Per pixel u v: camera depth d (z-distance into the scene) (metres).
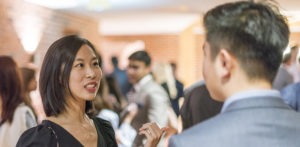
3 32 6.64
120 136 4.20
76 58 2.04
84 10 8.72
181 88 6.60
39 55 7.68
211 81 1.31
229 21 1.27
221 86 1.29
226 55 1.26
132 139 4.19
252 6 1.30
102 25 11.88
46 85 2.06
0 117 2.98
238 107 1.24
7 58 3.02
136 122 4.21
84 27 9.75
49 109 2.06
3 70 2.98
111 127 2.31
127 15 9.82
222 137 1.21
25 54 7.25
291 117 1.23
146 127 2.07
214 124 1.24
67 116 2.06
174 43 13.72
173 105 6.40
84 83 2.04
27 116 3.03
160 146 3.98
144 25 11.93
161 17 10.22
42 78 2.08
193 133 1.24
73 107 2.07
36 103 6.07
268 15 1.28
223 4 1.34
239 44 1.25
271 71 1.27
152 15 9.88
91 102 2.26
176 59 13.69
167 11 9.22
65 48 2.04
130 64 4.34
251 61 1.25
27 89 3.39
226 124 1.22
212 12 1.31
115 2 8.11
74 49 2.04
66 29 8.80
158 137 2.05
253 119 1.21
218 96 1.33
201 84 2.91
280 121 1.22
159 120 4.21
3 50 6.64
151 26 12.16
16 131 2.92
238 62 1.25
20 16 7.13
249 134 1.20
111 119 3.86
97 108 3.79
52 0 7.41
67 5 7.82
